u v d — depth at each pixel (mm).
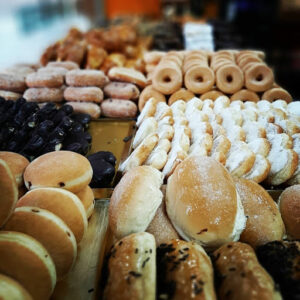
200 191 971
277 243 868
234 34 4090
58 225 884
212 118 1741
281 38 5414
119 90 2258
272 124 1606
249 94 2127
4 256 745
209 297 698
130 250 819
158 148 1441
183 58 2572
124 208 981
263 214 1011
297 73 4887
